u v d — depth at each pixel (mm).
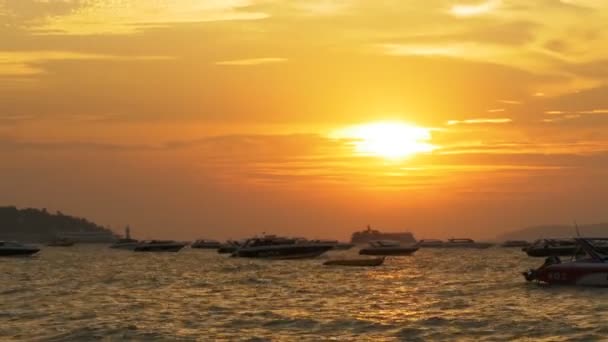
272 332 38500
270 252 121750
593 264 58406
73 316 45594
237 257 129250
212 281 75312
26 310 49000
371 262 106812
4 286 70750
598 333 36281
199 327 40375
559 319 41250
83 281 77812
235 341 35906
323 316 44312
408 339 36000
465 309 47219
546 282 61031
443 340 35594
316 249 122062
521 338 35594
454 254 188500
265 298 56344
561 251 128625
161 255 177500
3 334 38531
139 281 76688
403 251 158500
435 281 73688
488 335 36688
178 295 59438
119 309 49125
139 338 37000
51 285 71938
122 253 198250
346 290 63188
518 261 127688
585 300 50281
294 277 81000
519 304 49188
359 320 42312
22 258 143625
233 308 49250
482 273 88750
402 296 57125
